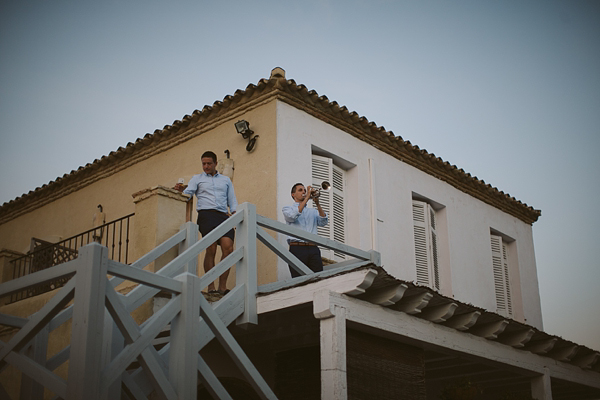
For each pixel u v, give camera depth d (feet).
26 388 17.85
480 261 37.88
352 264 24.21
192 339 16.15
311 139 29.45
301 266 21.89
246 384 24.48
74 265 14.65
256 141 28.53
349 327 20.11
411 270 32.89
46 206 38.17
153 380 15.21
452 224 36.76
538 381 27.81
